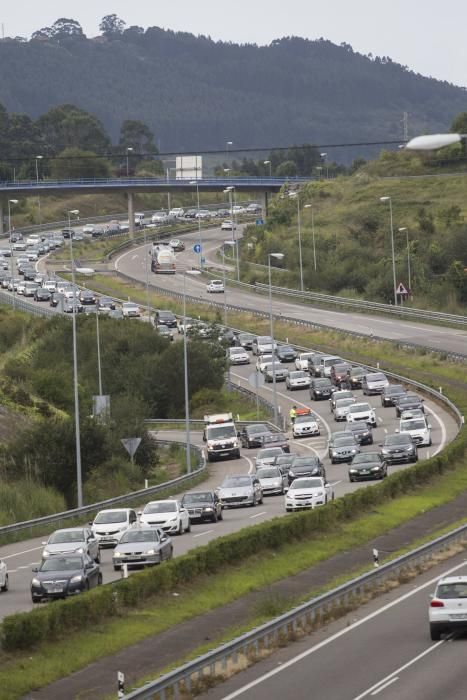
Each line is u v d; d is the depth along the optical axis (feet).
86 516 495.82
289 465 568.82
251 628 269.03
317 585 330.34
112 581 326.65
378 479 538.88
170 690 218.59
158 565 316.60
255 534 367.04
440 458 534.37
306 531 400.26
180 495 552.82
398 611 288.92
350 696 206.28
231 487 509.35
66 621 266.98
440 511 457.27
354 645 252.83
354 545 394.73
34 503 528.63
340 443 621.72
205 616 291.99
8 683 225.15
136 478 626.23
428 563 358.43
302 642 261.65
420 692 203.92
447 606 247.91
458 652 237.25
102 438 604.90
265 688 219.00
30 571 373.61
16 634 250.37
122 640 263.49
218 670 235.20
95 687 225.97
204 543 397.80
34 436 590.96
